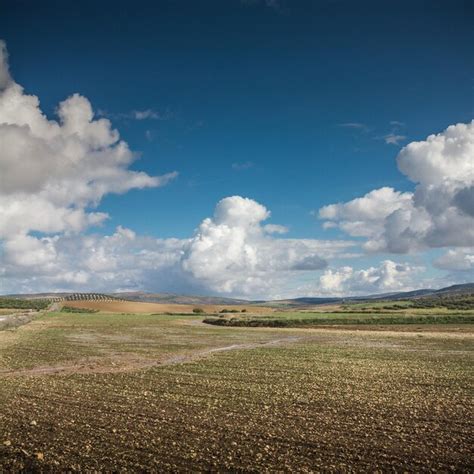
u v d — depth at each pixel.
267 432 22.59
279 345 67.19
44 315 141.25
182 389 33.00
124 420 24.34
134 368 43.16
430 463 18.86
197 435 22.02
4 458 18.81
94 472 17.55
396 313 140.00
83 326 100.00
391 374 40.31
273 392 32.19
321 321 118.31
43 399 29.02
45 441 20.83
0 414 25.17
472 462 19.02
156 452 19.66
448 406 28.17
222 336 82.69
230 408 27.34
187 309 190.00
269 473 17.66
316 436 22.05
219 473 17.64
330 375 39.69
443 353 56.44
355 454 19.72
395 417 25.56
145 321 125.19
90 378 37.09
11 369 41.53
